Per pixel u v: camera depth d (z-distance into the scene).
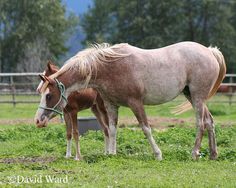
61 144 16.17
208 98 13.66
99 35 63.31
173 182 9.85
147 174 10.62
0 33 59.69
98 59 12.45
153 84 12.62
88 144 16.08
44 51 57.56
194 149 12.99
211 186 9.62
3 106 31.84
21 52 58.62
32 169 11.50
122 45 12.69
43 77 12.34
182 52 12.95
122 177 10.31
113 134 12.95
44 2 58.81
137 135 17.56
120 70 12.45
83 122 18.36
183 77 12.88
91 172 10.83
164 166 11.52
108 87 12.55
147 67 12.55
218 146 16.17
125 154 13.49
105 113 14.02
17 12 59.28
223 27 63.62
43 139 17.62
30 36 58.62
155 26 62.81
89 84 12.59
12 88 30.83
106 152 13.84
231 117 26.52
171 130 18.78
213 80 13.20
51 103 12.36
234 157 13.06
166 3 62.41
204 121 13.17
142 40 61.47
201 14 64.25
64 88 12.43
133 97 12.52
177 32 63.91
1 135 18.30
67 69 12.49
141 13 63.62
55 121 24.23
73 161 12.34
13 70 60.03
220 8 64.06
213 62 13.15
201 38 64.56
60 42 67.31
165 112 28.73
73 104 13.36
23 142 17.22
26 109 30.09
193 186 9.58
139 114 12.55
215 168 11.52
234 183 9.90
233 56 62.94
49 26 58.38
